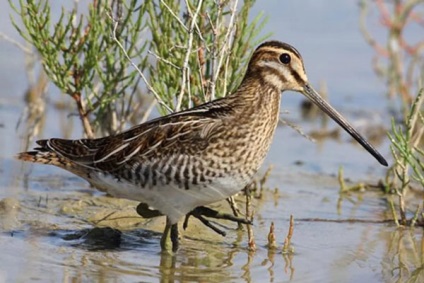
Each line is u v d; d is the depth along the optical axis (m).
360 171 15.97
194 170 11.26
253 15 22.05
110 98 14.04
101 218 12.88
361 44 22.03
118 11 13.90
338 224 13.34
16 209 13.04
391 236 12.89
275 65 11.84
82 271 11.04
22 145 15.91
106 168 11.56
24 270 10.92
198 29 12.67
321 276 11.31
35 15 13.62
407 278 11.34
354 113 18.92
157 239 12.39
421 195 14.77
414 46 20.59
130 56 13.91
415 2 19.84
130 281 10.85
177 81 13.47
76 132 16.91
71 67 14.05
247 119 11.51
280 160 16.34
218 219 13.09
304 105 19.25
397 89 19.30
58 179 14.59
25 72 19.44
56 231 12.38
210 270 11.38
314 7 23.36
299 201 14.27
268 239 12.23
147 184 11.42
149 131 11.44
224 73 13.13
